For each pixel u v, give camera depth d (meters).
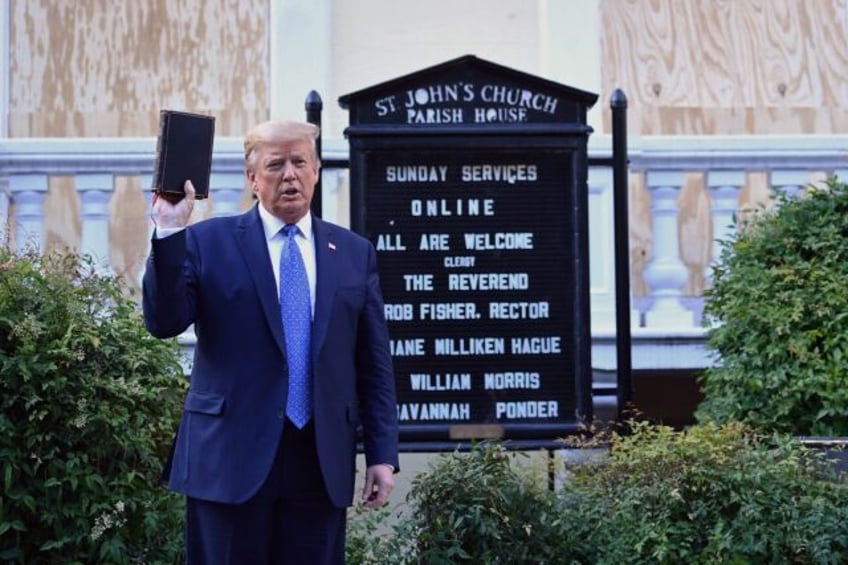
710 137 8.40
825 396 6.61
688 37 9.48
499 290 6.75
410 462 8.13
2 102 9.16
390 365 5.29
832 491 5.88
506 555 5.93
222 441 4.92
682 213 9.20
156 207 4.84
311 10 9.12
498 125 6.72
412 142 6.70
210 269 5.02
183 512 6.06
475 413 6.72
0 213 8.21
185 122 4.87
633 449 6.14
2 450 5.70
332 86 9.27
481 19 9.36
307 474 4.98
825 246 7.00
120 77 9.37
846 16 9.52
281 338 4.97
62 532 5.79
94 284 6.36
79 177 8.28
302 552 4.99
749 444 6.31
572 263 6.76
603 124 9.27
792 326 6.81
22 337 5.80
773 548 5.68
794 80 9.53
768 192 9.13
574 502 6.11
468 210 6.75
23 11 9.34
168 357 6.30
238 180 8.32
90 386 5.88
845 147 8.38
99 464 5.92
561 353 6.75
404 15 9.33
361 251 5.30
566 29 9.20
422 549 5.95
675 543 5.77
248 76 9.37
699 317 8.84
